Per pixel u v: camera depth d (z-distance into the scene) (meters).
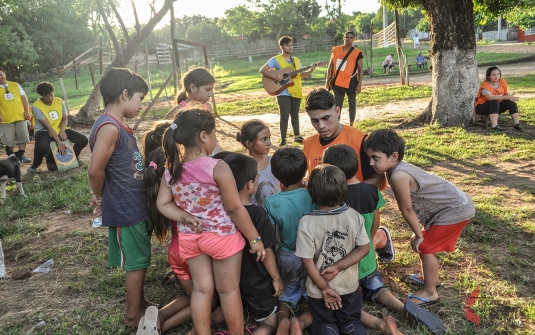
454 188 3.13
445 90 8.99
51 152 8.12
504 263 3.74
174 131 2.68
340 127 3.58
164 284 3.83
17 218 5.80
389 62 25.70
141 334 2.82
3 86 8.81
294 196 3.12
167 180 2.78
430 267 3.23
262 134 3.46
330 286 2.87
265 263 2.94
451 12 8.75
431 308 3.20
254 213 2.91
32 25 49.00
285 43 8.33
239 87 23.34
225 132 10.59
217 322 3.12
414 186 3.10
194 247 2.78
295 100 8.58
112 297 3.63
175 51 12.03
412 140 8.09
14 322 3.34
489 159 6.82
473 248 4.04
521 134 8.12
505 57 26.14
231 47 62.47
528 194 5.31
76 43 51.44
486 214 4.69
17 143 9.23
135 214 3.08
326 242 2.86
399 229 4.61
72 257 4.40
